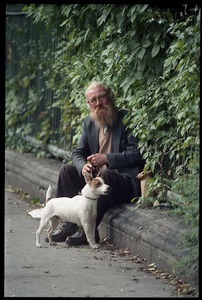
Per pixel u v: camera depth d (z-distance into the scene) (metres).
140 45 8.38
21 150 13.67
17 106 13.98
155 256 7.31
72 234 8.55
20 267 7.39
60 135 12.05
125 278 6.94
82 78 9.77
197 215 6.61
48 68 12.27
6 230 9.34
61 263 7.55
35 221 9.98
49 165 11.96
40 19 10.73
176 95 7.83
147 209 8.16
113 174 8.38
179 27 7.58
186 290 6.43
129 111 8.58
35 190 11.77
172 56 7.61
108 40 9.12
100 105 8.47
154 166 8.19
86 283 6.77
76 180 8.66
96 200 8.17
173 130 8.06
